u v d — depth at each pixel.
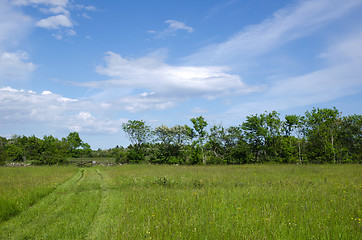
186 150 49.41
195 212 8.85
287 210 8.76
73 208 10.70
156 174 23.48
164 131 49.25
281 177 19.73
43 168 32.28
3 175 23.50
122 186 16.80
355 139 49.25
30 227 8.48
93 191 15.16
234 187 15.12
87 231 7.89
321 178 18.52
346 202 9.69
